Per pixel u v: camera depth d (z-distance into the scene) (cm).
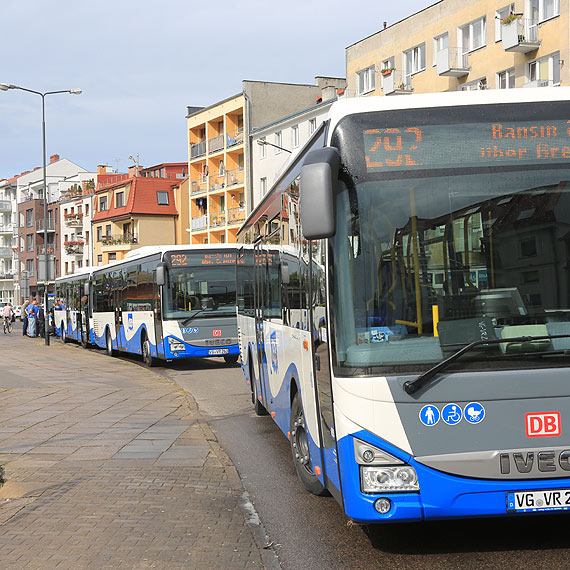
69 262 10094
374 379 525
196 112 7412
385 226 549
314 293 634
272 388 979
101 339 3291
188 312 2267
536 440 523
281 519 676
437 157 557
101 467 878
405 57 4778
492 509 519
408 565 550
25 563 552
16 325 7931
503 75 4116
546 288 541
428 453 519
